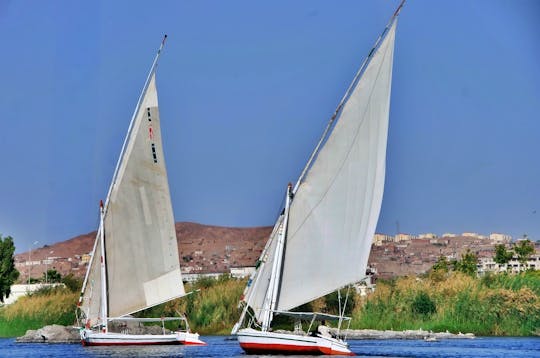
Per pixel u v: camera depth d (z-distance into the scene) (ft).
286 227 546.26
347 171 540.93
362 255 539.70
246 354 545.03
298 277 545.03
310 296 543.80
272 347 534.78
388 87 533.14
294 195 546.67
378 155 537.65
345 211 540.93
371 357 570.05
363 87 537.65
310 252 545.03
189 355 593.42
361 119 538.47
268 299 541.75
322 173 543.80
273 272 540.93
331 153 542.16
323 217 543.39
